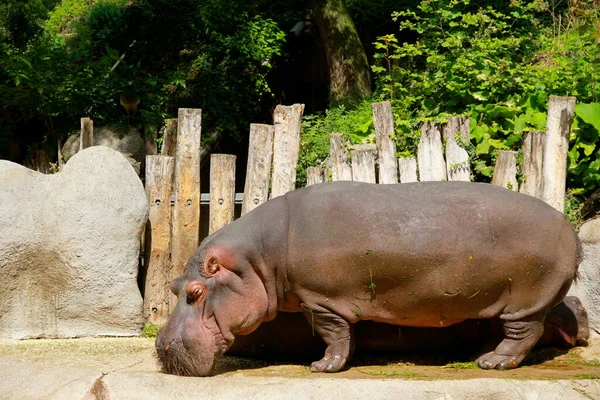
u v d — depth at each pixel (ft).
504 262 34.30
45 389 32.65
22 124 87.30
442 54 66.39
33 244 44.11
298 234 35.42
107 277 44.52
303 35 111.14
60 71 90.22
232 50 103.50
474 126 50.34
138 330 45.34
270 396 30.94
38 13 113.91
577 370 34.86
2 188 44.32
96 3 127.95
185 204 47.11
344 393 30.91
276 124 47.78
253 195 47.34
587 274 42.34
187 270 36.45
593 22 61.16
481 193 35.14
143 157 86.94
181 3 109.40
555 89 54.85
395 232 34.35
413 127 49.52
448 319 35.50
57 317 44.57
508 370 34.81
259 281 36.04
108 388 32.22
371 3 105.60
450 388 31.17
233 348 39.83
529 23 81.25
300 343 39.17
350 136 54.34
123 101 87.20
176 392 31.65
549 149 46.96
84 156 46.03
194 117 47.29
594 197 50.39
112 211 44.78
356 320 35.53
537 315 35.19
